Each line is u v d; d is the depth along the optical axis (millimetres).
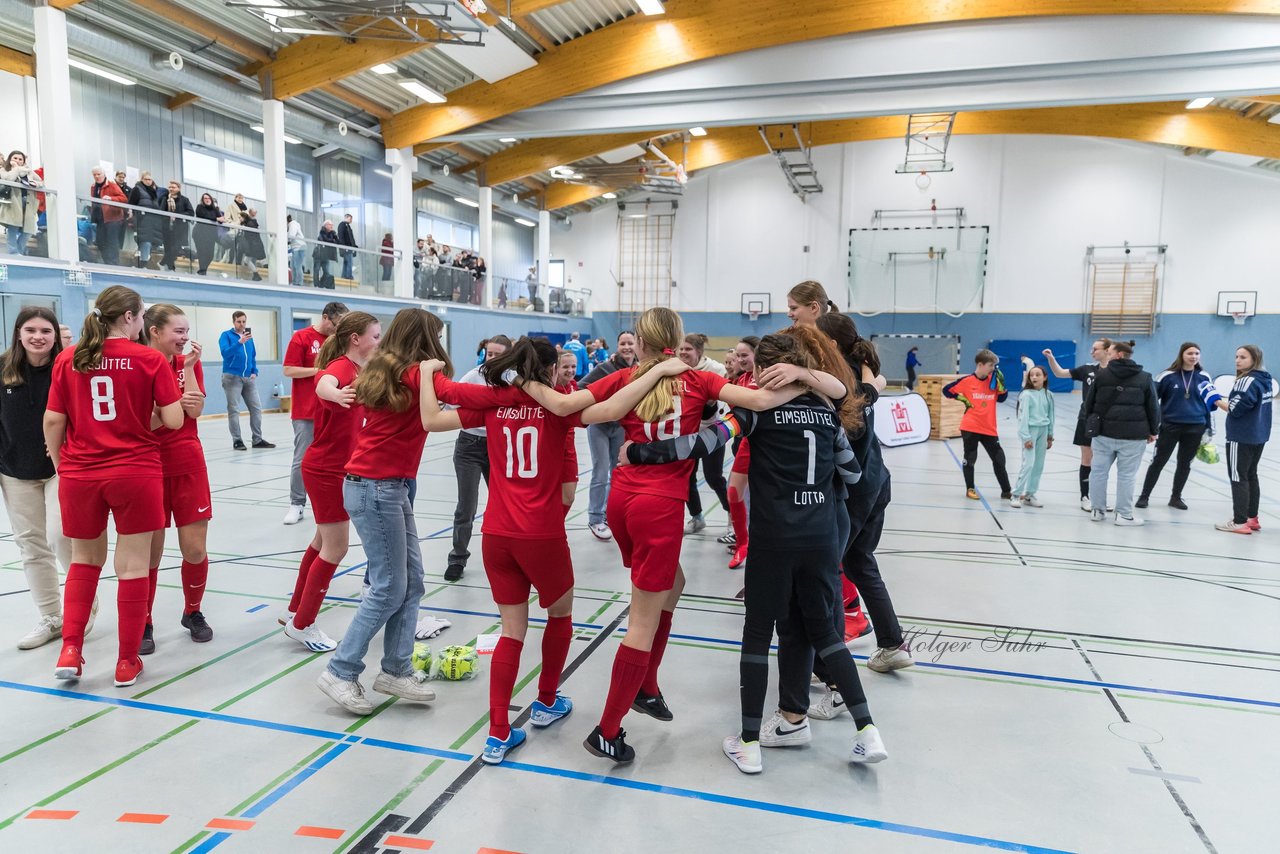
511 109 15344
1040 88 12953
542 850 2174
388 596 2947
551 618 2830
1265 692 3273
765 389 2629
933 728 2947
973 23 12742
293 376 5836
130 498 3125
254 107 14211
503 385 2635
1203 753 2764
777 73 13648
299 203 18281
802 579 2625
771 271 25312
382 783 2508
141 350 3156
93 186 11297
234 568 4887
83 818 2293
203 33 12461
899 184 23953
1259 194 21484
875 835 2266
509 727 2686
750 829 2287
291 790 2459
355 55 13211
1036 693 3252
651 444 2527
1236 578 4934
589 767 2635
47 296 10266
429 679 3371
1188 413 6957
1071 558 5391
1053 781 2570
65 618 3188
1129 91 12625
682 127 14781
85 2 11281
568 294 26953
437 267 18797
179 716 2951
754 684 2619
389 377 2842
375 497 2896
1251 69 12109
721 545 5762
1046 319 23172
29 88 12883
